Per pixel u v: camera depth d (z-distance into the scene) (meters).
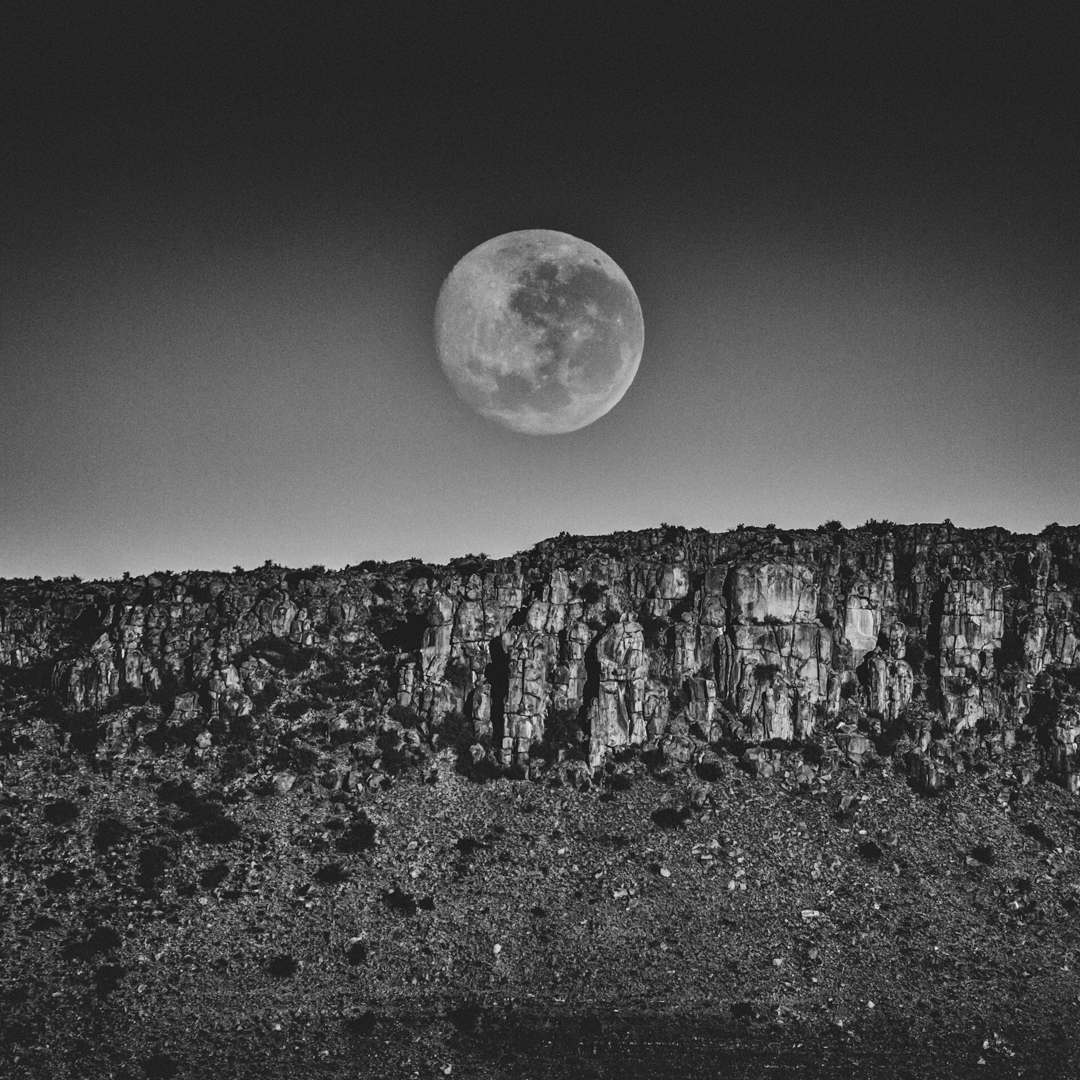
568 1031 172.88
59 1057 167.75
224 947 183.75
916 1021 176.62
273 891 192.00
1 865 193.75
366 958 183.00
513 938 185.88
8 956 180.38
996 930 191.25
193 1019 173.88
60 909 187.38
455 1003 177.25
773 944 186.12
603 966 182.25
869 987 181.00
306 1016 174.88
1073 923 193.25
